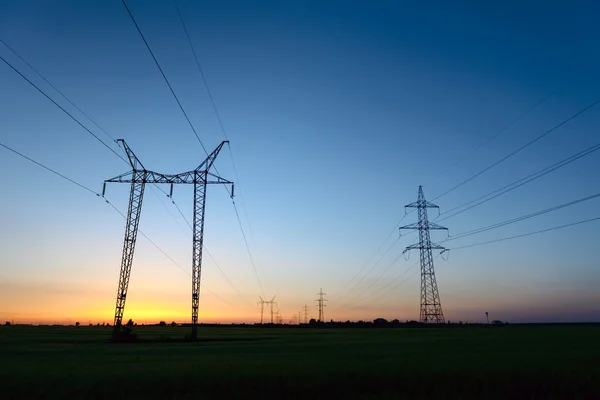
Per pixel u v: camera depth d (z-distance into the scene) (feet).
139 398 85.40
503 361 131.54
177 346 220.84
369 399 87.30
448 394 91.30
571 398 88.07
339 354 163.32
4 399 85.05
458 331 459.73
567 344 219.00
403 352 171.53
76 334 409.08
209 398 86.48
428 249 339.16
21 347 213.66
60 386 94.07
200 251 249.75
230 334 411.75
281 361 136.15
